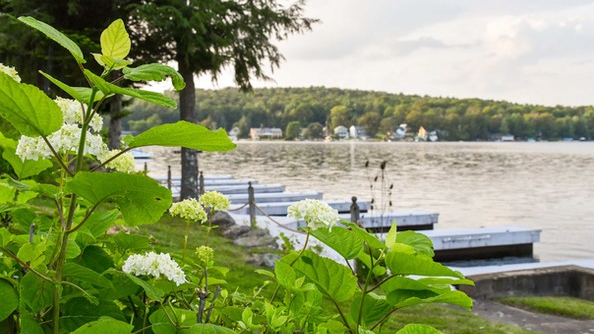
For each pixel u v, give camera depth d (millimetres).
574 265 10461
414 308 7953
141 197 1434
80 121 1590
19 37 14984
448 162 68562
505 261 15812
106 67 1473
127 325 1326
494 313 8477
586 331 7559
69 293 1637
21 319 1392
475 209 29031
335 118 121438
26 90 1344
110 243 1999
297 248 10734
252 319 1743
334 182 40875
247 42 16500
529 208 29609
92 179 1365
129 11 15422
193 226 13508
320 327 1615
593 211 28375
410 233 1981
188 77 16828
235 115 126625
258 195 22609
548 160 74562
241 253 10539
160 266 1541
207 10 14938
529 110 134250
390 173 51031
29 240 1587
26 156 1484
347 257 1886
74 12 14742
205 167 55406
